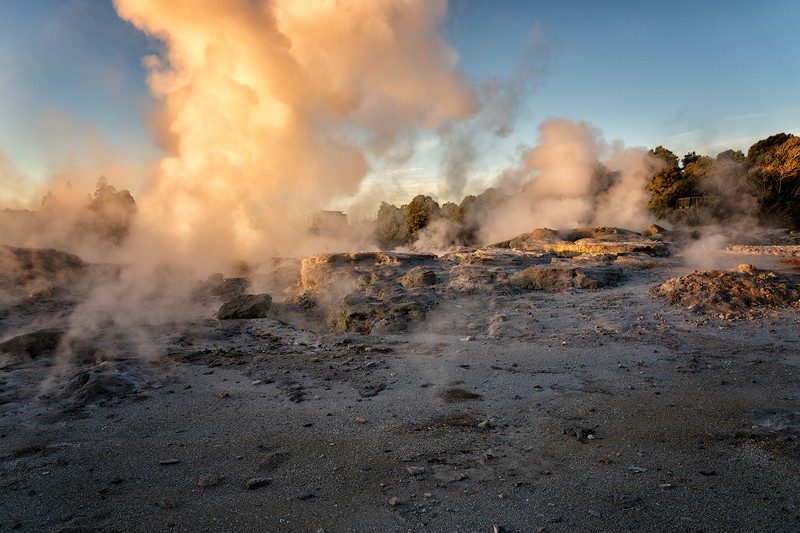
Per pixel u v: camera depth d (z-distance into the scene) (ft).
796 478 13.89
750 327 32.73
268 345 32.89
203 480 14.42
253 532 12.04
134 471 15.25
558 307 41.81
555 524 12.10
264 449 16.72
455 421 18.84
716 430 17.29
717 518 12.16
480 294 48.19
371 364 26.71
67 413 20.11
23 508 13.16
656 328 33.60
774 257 71.51
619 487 13.74
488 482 14.24
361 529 12.09
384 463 15.57
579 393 21.61
